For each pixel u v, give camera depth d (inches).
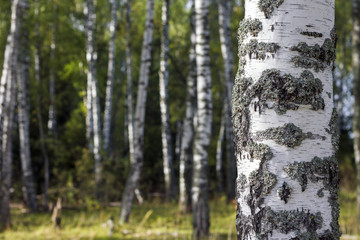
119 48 885.8
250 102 72.4
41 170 649.6
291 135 69.1
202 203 310.8
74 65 697.6
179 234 332.5
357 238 271.1
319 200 69.1
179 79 772.6
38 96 622.2
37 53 617.0
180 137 873.5
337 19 636.1
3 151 394.3
